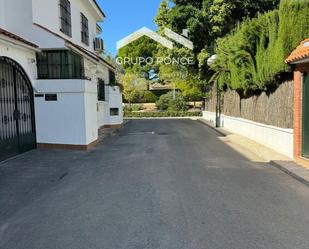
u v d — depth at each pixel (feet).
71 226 15.28
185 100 120.88
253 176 24.97
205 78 87.45
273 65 33.06
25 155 34.73
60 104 38.32
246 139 46.70
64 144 38.60
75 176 25.38
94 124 42.80
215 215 16.43
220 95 69.10
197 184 22.44
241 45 41.75
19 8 37.45
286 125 33.53
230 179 23.95
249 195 19.89
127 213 16.81
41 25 38.91
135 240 13.62
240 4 76.54
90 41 61.05
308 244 13.25
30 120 37.96
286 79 33.19
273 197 19.52
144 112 109.60
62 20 44.57
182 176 24.81
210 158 32.63
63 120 38.40
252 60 41.42
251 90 46.85
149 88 146.20
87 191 21.09
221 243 13.28
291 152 31.86
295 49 29.76
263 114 41.57
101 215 16.61
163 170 26.94
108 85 67.97
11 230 14.97
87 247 13.11
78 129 38.22
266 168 27.96
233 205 17.98
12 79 34.27
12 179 24.47
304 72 28.58
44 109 38.63
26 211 17.49
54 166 29.14
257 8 77.00
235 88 52.29
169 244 13.20
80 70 43.47
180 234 14.16
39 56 38.63
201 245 13.10
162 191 20.70
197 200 18.84
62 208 17.85
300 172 25.13
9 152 33.12
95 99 43.47
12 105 34.14
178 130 63.10
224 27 78.74
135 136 53.52
